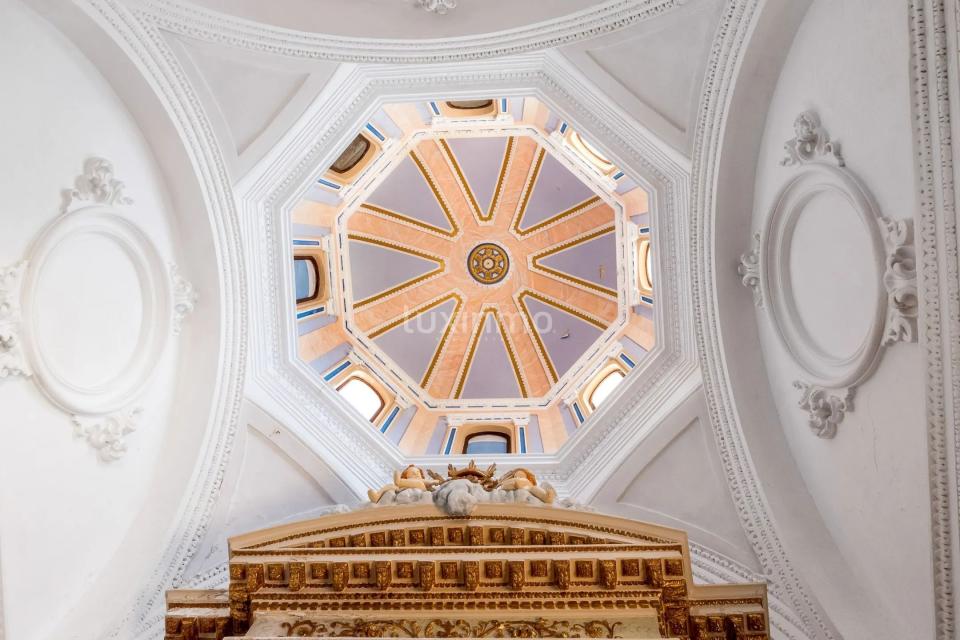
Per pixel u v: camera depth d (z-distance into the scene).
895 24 4.65
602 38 7.27
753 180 6.80
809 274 6.25
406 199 13.45
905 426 5.22
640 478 7.86
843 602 5.93
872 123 5.09
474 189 13.73
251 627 4.67
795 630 6.09
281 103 7.59
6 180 5.70
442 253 13.80
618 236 10.62
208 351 7.61
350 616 4.73
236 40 7.01
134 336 7.05
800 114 5.84
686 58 6.98
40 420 6.09
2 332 5.59
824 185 5.67
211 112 7.30
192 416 7.45
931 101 4.28
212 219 7.46
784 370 6.74
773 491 6.67
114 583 6.54
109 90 6.66
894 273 4.78
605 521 5.17
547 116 9.78
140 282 7.12
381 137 10.23
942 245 4.34
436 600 4.76
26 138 5.87
